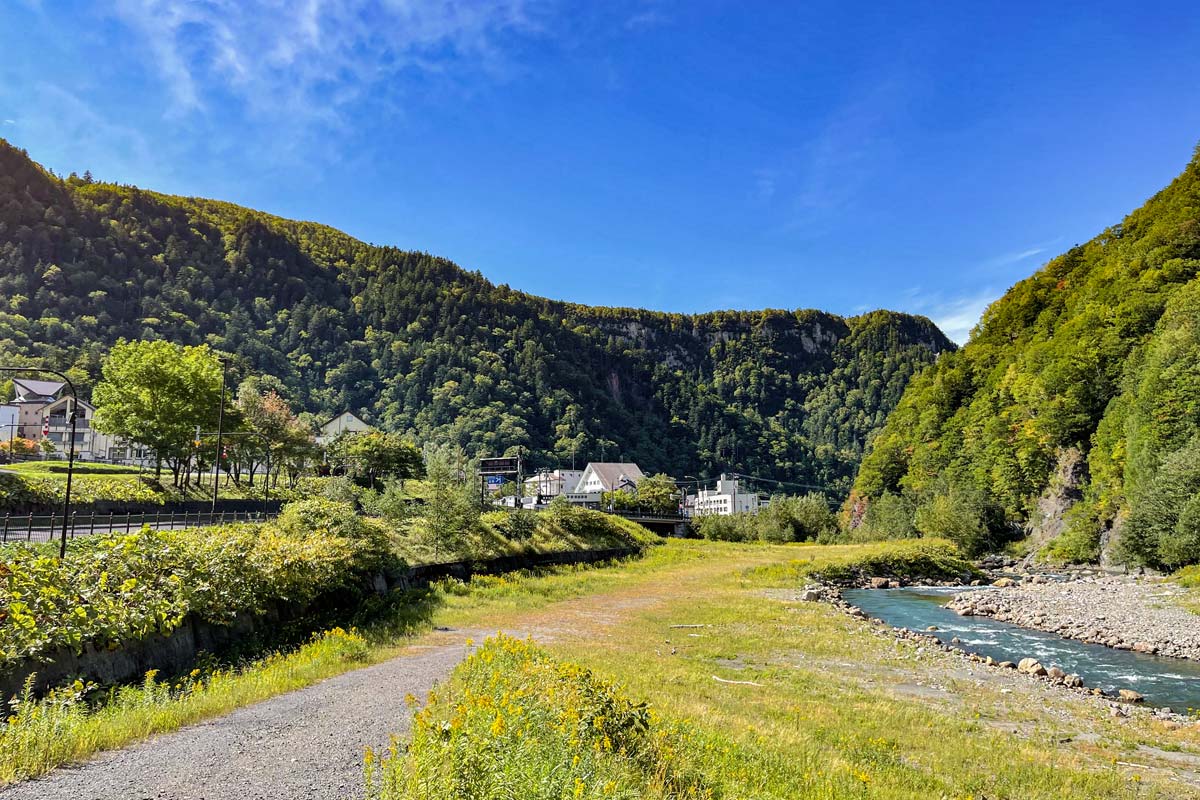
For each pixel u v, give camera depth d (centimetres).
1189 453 5506
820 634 2873
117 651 1288
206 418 5488
